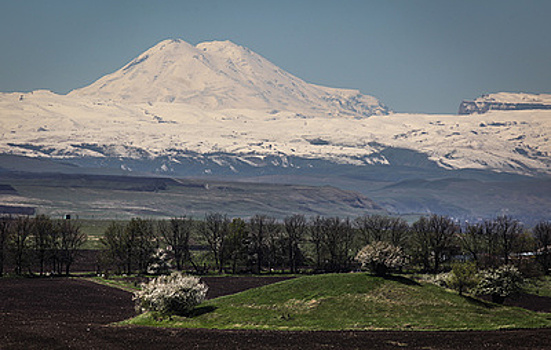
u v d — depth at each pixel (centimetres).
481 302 10206
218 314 9512
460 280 10950
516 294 11206
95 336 7738
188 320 9262
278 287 10606
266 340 7806
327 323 8869
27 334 7569
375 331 8475
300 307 9650
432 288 10488
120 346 7269
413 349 7419
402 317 9119
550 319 9531
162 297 9562
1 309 11375
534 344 7694
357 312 9319
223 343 7600
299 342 7712
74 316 10788
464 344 7681
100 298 13962
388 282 10388
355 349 7394
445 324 8844
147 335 7919
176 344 7488
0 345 6944
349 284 10338
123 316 11056
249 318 9194
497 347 7525
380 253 10762
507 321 9162
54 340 7325
